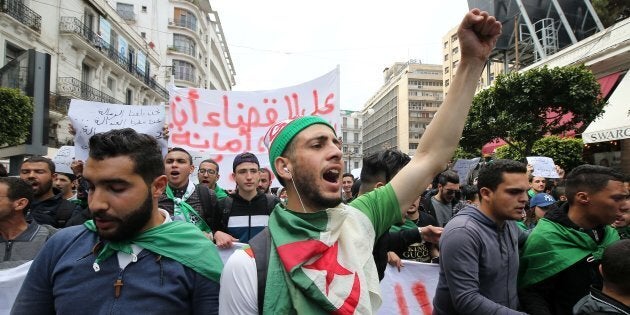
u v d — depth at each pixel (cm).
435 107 8256
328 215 131
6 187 255
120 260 135
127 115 432
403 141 8331
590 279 219
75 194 485
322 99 538
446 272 201
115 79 2666
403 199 155
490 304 182
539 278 225
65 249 141
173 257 137
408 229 236
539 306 219
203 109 550
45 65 531
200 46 5125
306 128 135
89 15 2273
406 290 292
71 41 2059
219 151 545
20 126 892
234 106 553
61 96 1939
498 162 216
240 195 383
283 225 129
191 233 147
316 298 114
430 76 8319
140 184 132
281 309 115
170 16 4528
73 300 130
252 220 376
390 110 9256
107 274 133
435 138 161
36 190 355
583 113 1152
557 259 220
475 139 1383
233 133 549
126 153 129
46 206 364
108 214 128
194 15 4775
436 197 454
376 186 234
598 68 1435
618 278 176
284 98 550
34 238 264
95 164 129
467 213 218
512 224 233
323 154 131
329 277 119
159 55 4141
